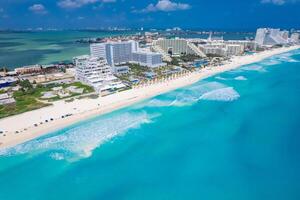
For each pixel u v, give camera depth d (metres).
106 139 87.56
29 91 136.88
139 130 94.06
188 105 119.19
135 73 184.88
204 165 72.50
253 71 196.88
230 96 130.88
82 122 100.94
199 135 89.75
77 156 77.81
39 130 92.50
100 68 156.88
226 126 95.94
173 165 73.06
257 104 118.19
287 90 139.75
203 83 160.75
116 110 113.81
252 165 71.62
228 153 78.06
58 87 146.62
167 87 150.38
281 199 58.78
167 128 95.56
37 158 76.50
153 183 65.81
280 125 95.38
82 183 66.12
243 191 61.88
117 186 64.94
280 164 71.50
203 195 61.16
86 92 137.00
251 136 87.62
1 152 78.94
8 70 197.12
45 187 64.81
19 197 61.59
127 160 75.75
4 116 103.44
